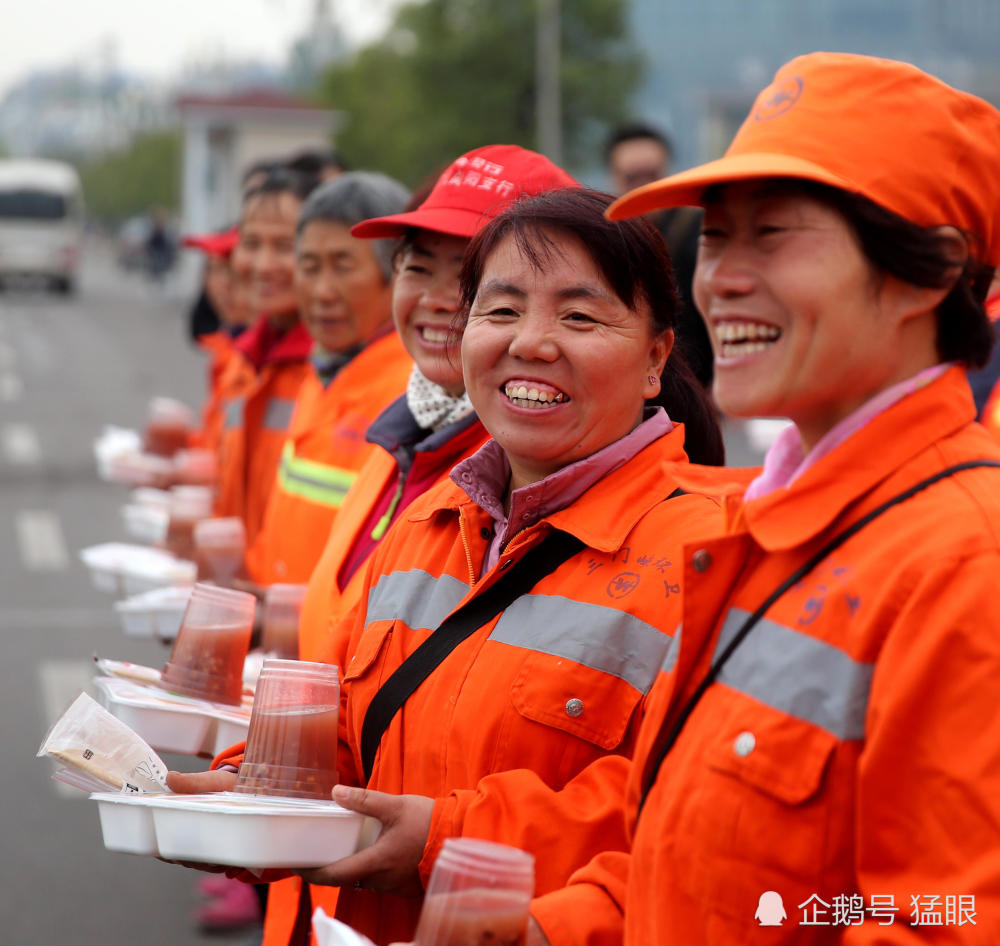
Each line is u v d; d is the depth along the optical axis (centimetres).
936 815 138
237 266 454
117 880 481
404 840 190
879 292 152
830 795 147
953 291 154
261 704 207
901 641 142
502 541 215
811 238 151
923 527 147
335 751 209
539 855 188
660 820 161
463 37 3819
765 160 152
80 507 1185
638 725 196
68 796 553
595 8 3922
